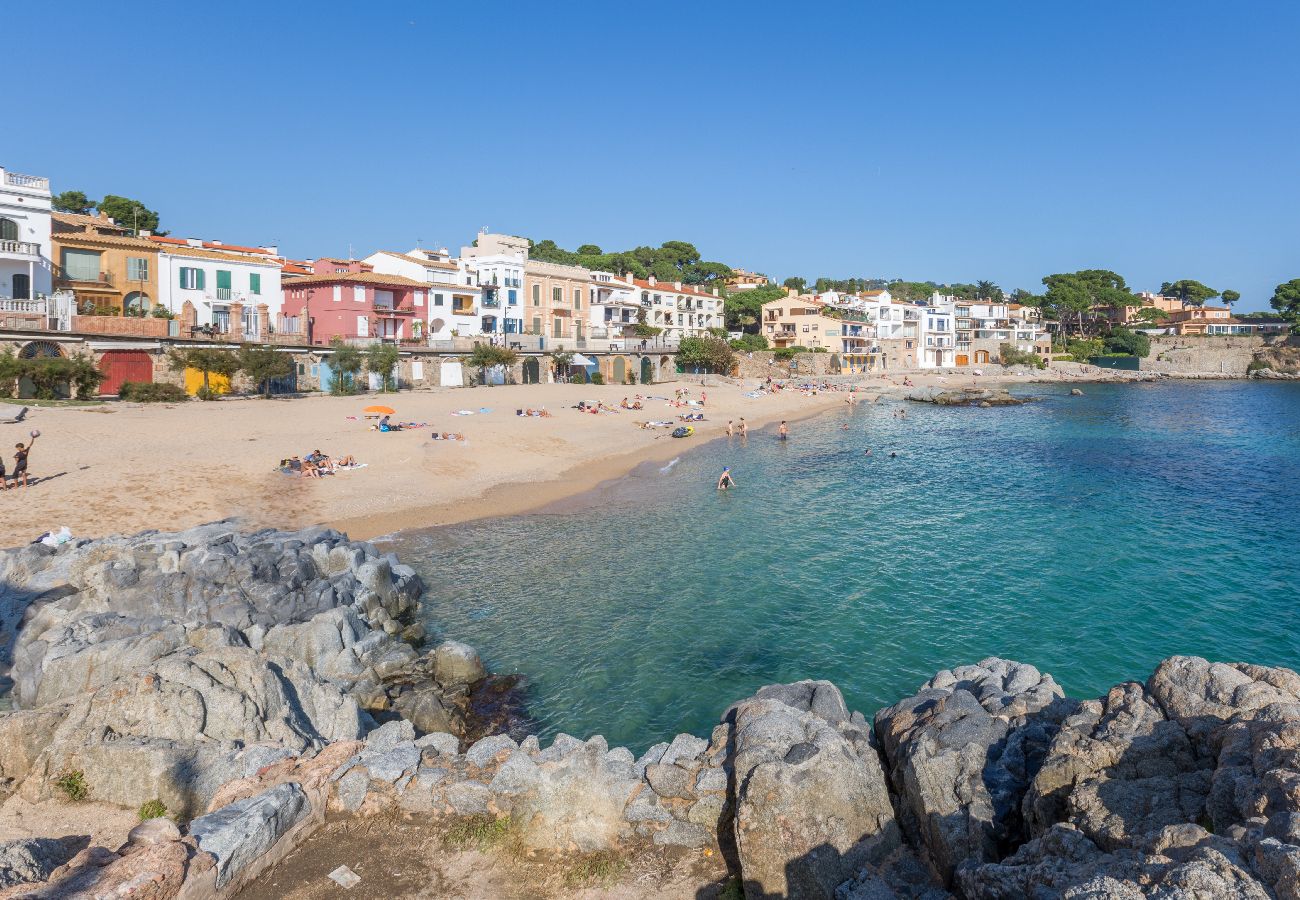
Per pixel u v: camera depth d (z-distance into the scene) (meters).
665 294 136.00
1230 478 48.72
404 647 20.28
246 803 10.21
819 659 21.05
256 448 41.94
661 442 61.56
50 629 17.50
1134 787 8.39
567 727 17.34
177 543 21.66
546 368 91.88
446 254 100.12
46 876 8.95
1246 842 6.61
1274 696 9.16
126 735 12.46
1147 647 22.12
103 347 54.00
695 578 27.39
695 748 11.61
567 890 9.78
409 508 35.50
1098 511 38.97
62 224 68.69
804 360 138.50
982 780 9.66
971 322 180.75
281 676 14.62
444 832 10.73
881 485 45.66
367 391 70.31
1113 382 154.62
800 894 9.09
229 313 68.88
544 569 28.08
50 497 30.61
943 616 24.23
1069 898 6.42
